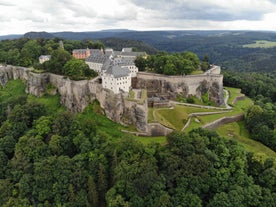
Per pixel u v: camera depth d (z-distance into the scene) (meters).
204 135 100.94
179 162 88.44
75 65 141.25
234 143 98.94
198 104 150.12
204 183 85.81
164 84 152.00
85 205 87.94
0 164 107.88
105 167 96.75
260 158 94.25
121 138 105.69
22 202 90.62
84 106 138.25
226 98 169.25
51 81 157.88
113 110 127.69
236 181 87.12
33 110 127.88
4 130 123.25
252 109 128.75
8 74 186.88
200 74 160.88
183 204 81.06
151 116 122.69
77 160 98.19
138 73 158.00
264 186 87.88
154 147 95.75
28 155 104.31
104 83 133.62
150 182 83.75
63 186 91.62
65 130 112.81
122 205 80.44
